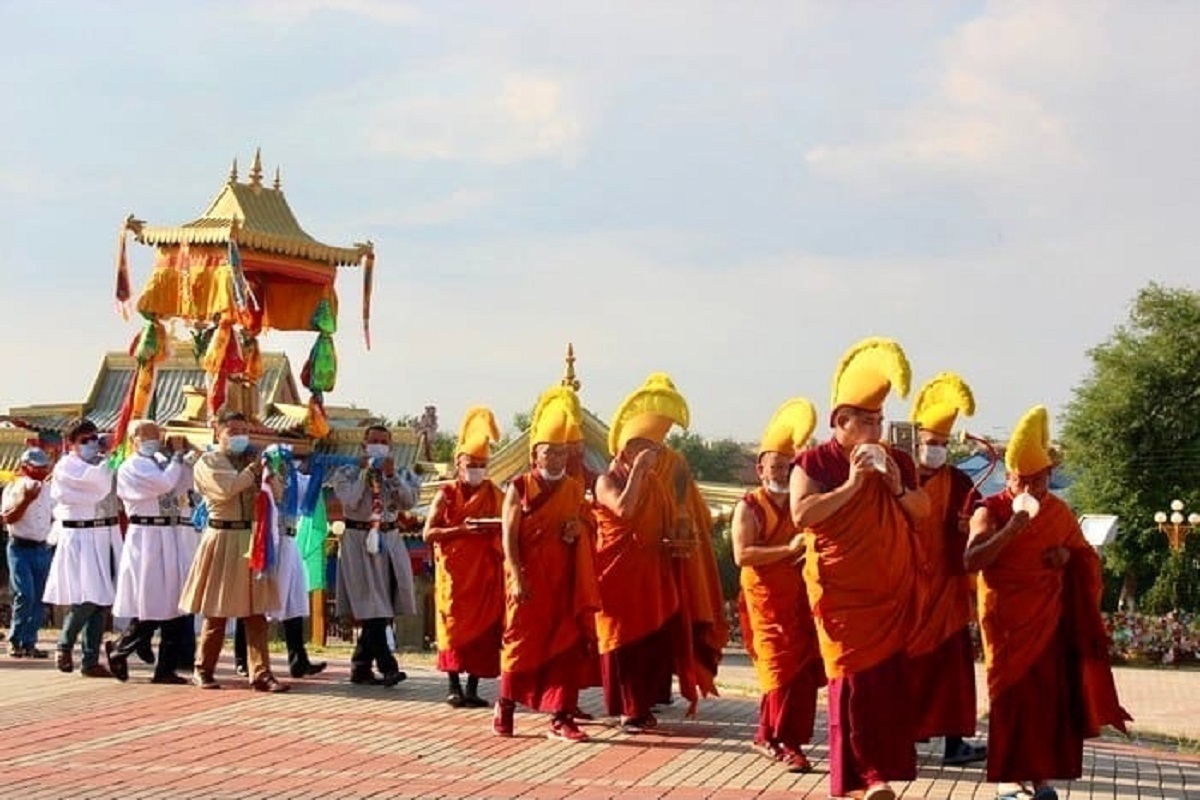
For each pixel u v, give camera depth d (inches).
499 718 479.5
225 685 581.0
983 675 948.0
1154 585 2007.9
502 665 479.2
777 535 432.1
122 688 570.9
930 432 426.6
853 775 358.3
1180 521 1825.8
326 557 819.4
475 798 392.2
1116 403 2108.8
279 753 448.8
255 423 890.7
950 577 426.6
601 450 892.0
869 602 355.6
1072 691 381.1
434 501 528.1
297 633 603.2
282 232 898.7
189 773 420.2
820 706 576.7
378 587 580.7
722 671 965.2
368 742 466.6
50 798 389.1
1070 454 2148.1
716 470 2057.1
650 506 475.5
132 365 1227.9
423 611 1012.5
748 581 436.5
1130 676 1267.2
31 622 663.1
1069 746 379.2
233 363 858.1
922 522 385.4
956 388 426.3
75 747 456.1
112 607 607.8
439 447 1418.6
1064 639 380.5
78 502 602.2
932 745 483.8
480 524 516.7
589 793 398.9
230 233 847.7
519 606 471.2
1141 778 442.3
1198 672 1318.9
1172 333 2127.2
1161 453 2105.1
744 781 415.8
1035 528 375.9
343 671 631.8
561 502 470.9
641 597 474.9
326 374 913.5
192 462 594.6
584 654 473.7
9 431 1171.3
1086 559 381.4
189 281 860.0
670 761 441.7
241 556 561.3
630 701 480.7
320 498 687.1
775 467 432.8
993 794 408.2
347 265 916.6
